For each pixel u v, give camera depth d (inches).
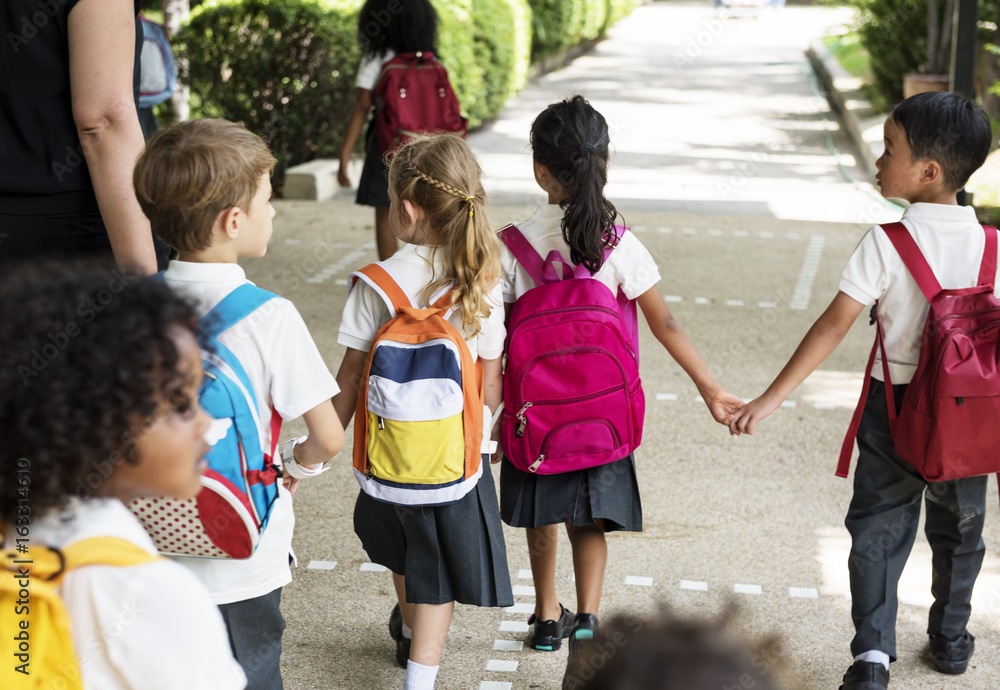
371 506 91.0
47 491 40.0
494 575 90.6
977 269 89.4
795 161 411.8
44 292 41.2
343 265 264.7
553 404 93.7
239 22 364.2
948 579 99.2
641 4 1177.4
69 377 39.5
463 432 84.7
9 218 91.7
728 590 116.8
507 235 98.7
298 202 348.8
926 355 88.7
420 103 205.6
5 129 89.7
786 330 213.8
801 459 153.6
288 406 70.8
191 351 43.4
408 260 87.8
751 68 702.5
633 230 300.8
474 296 86.1
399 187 87.4
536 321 93.7
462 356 85.0
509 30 545.3
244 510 65.4
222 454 64.4
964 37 297.9
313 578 121.0
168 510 64.6
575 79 677.9
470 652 105.7
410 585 89.5
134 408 40.7
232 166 68.3
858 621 95.4
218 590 69.7
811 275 254.8
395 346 84.1
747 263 266.1
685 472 149.0
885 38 460.1
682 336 103.3
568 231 93.7
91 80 86.1
